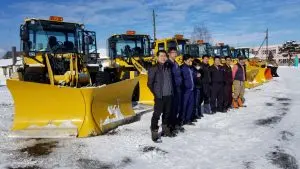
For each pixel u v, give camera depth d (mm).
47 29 9719
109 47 14219
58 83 8547
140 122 8305
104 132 7172
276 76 26922
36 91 6969
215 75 9383
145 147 6125
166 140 6574
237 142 6414
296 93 14445
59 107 7055
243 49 27000
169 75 6668
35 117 7129
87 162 5422
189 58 8008
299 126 7648
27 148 6207
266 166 5066
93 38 10398
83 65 9078
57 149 6109
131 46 14070
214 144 6309
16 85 6914
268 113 9422
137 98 12039
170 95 6656
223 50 24016
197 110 8766
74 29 10086
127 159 5535
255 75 18203
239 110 10039
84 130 6875
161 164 5262
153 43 15430
